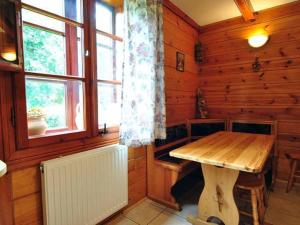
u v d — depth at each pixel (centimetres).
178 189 245
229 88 309
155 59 194
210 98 328
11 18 103
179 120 287
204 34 327
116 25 189
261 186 158
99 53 178
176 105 279
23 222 123
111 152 167
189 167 214
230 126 289
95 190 156
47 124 151
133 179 207
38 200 129
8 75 113
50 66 155
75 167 140
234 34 299
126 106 172
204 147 173
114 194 174
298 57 253
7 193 115
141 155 216
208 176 164
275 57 269
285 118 266
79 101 163
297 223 179
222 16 290
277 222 180
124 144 172
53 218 129
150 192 221
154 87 192
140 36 179
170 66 263
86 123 158
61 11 158
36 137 127
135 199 210
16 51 106
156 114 203
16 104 117
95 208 157
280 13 260
